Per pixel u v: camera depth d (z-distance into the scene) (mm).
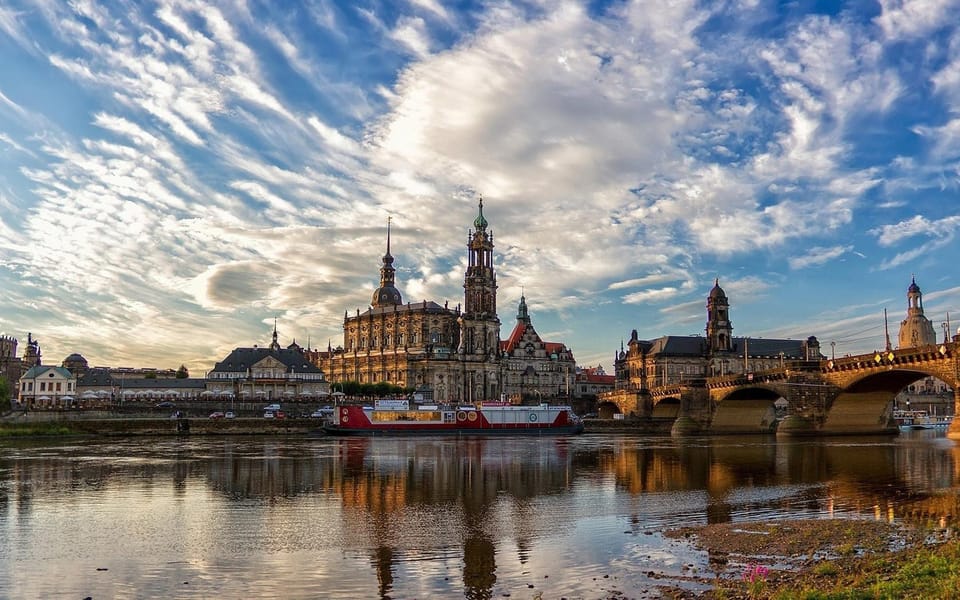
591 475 63531
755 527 36969
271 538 35688
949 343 95000
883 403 122250
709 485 55719
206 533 37000
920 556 27797
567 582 26969
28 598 26016
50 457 81875
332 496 50312
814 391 122062
